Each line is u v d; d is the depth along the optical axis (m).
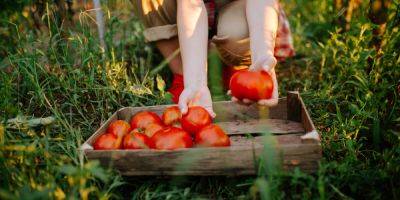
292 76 2.41
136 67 2.31
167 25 1.99
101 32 2.28
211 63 2.01
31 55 1.94
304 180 1.39
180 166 1.38
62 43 2.16
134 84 2.05
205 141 1.43
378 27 2.01
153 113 1.68
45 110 1.93
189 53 1.65
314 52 2.72
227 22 1.88
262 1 1.65
